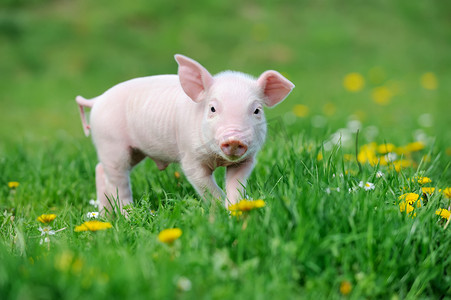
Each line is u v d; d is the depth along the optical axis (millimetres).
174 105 5480
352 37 21297
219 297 3316
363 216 4109
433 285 3898
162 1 22250
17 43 19203
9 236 4812
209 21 21609
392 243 3879
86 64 18609
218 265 3568
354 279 3754
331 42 20750
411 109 13609
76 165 7266
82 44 19578
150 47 19859
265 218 3969
